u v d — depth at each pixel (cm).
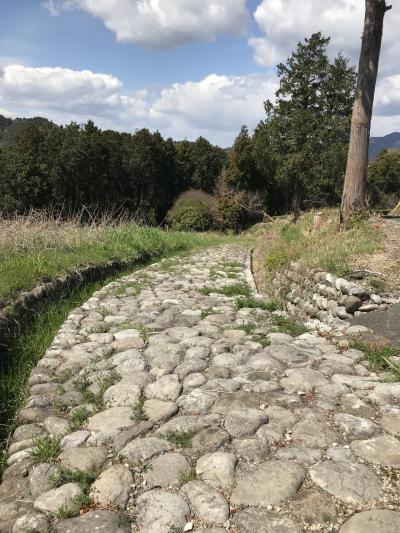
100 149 4106
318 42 3253
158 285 877
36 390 382
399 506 230
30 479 267
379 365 421
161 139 5459
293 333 540
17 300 550
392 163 5331
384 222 969
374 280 625
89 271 857
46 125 4581
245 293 828
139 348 475
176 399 355
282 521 223
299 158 3120
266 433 299
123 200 4591
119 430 312
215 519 227
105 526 225
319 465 264
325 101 3353
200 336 511
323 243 903
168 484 255
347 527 217
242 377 392
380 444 284
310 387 368
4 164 3638
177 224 4431
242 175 4522
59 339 510
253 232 2891
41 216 1107
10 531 229
